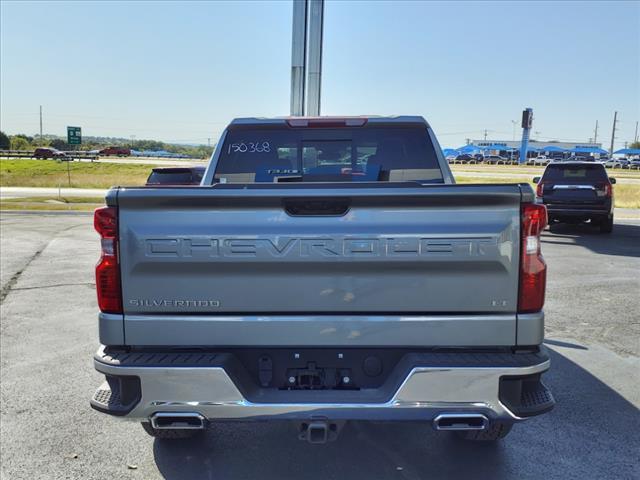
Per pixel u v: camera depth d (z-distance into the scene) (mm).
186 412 2721
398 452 3629
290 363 2844
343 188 2674
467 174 51938
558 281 8633
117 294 2791
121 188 2748
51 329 6395
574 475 3330
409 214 2691
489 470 3391
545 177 14383
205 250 2730
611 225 14414
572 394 4504
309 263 2725
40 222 17375
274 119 4336
